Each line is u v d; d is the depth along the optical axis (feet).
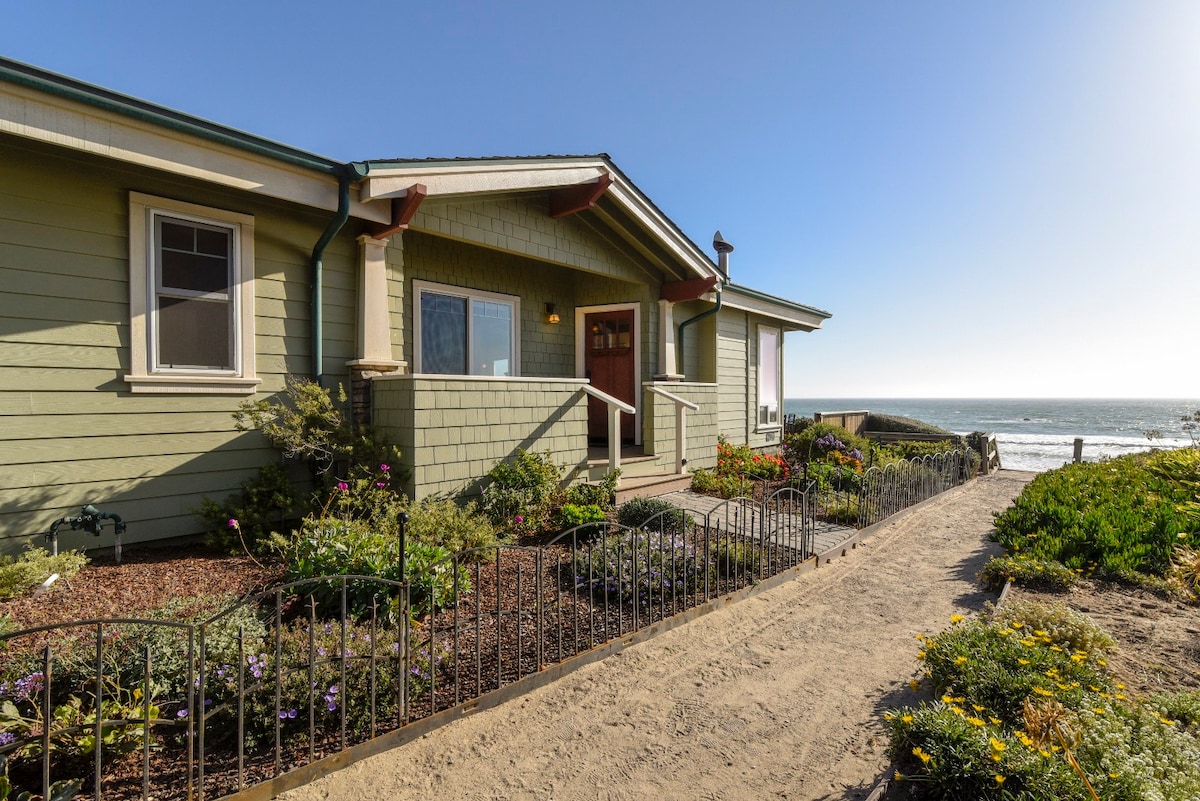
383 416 18.71
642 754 9.14
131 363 15.34
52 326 14.21
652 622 13.84
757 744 9.45
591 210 27.02
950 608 16.30
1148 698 10.05
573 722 10.03
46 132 12.76
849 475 33.17
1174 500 23.08
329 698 8.82
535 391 21.84
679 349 34.63
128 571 13.74
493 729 9.68
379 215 18.86
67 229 14.40
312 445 17.04
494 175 21.01
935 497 34.99
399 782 8.25
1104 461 40.55
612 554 15.83
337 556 12.51
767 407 44.68
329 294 18.94
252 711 8.68
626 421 31.73
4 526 13.56
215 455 16.76
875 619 15.44
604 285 31.96
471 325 27.22
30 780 7.51
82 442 14.64
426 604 12.51
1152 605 15.67
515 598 14.38
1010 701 9.16
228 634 9.75
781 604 16.44
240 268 17.15
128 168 14.98
